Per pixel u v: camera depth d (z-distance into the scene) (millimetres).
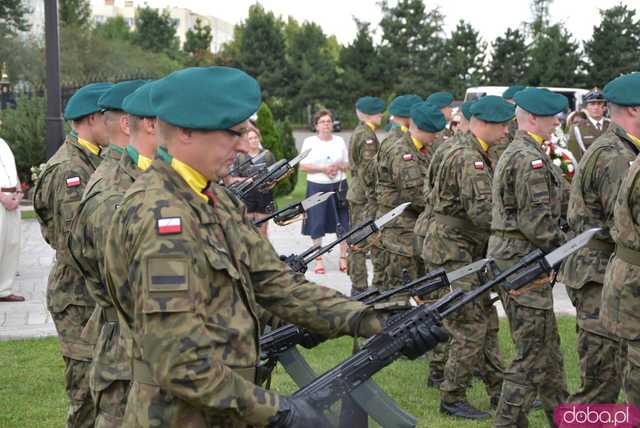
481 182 5242
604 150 4262
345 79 50594
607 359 4383
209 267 2377
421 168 6906
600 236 4293
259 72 52469
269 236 12727
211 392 2293
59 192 4039
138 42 57719
